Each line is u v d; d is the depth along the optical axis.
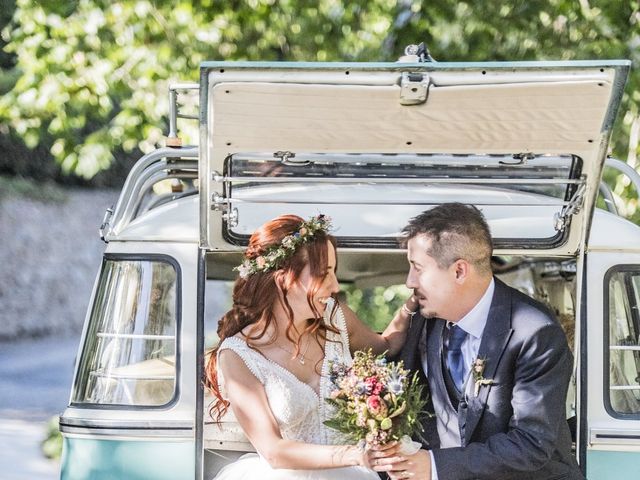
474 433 3.95
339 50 8.41
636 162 7.59
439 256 3.94
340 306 4.41
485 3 8.31
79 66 8.61
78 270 20.23
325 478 4.05
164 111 8.60
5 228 18.89
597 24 8.35
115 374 4.40
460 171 4.46
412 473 3.77
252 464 4.12
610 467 4.35
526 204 4.25
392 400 3.71
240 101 3.71
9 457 8.99
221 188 4.15
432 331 4.23
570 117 3.75
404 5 8.52
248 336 4.07
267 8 8.38
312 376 4.14
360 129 3.85
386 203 4.50
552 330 3.90
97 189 22.91
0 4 17.00
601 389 4.38
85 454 4.36
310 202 4.35
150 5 8.39
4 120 9.41
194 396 4.34
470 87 3.62
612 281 4.44
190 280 4.40
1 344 17.20
